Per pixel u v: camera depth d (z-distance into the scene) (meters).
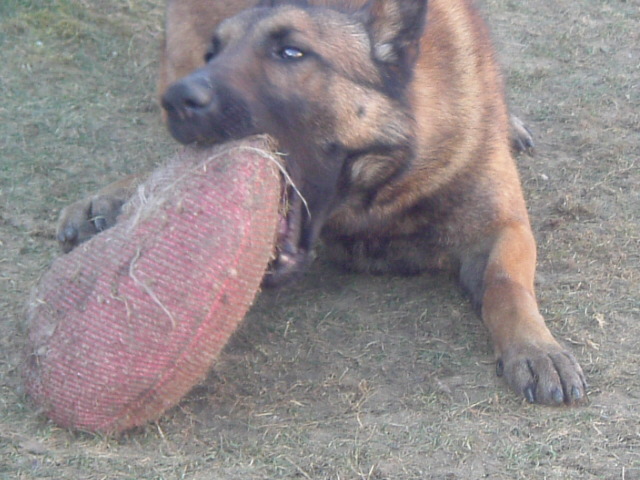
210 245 1.42
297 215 1.55
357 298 1.73
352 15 1.57
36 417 1.47
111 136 2.09
